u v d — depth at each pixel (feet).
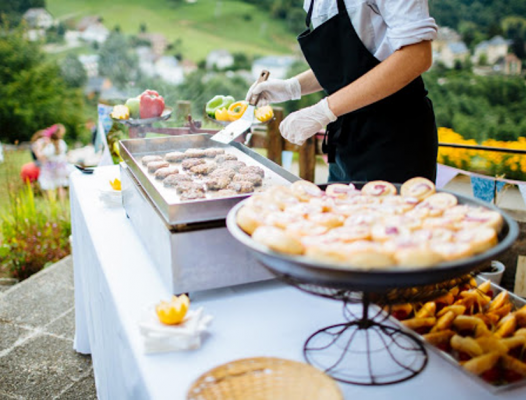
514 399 3.26
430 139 6.81
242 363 3.29
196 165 6.25
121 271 5.05
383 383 3.43
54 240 15.61
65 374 9.10
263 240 3.28
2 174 21.74
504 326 3.68
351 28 6.13
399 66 5.33
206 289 4.48
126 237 5.93
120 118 9.74
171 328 3.84
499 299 4.00
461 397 3.29
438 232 3.33
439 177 10.15
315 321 4.16
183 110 15.17
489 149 10.18
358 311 4.25
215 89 34.71
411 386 3.40
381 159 6.70
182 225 4.32
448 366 3.58
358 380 3.46
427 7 5.37
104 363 5.98
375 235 3.36
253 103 6.77
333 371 3.55
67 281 12.46
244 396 3.04
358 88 5.53
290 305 4.40
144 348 3.81
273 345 3.87
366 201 4.11
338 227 3.58
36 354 9.66
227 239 4.38
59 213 17.87
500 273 9.07
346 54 6.29
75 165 8.91
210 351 3.82
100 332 6.09
